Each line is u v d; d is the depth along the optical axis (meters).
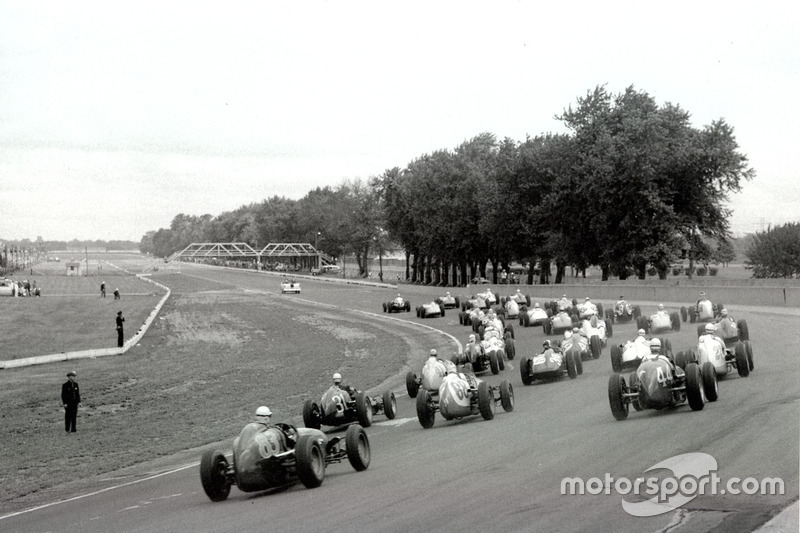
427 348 43.56
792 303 47.56
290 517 10.34
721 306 38.94
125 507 13.15
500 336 30.23
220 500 12.46
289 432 13.20
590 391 21.11
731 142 75.94
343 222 172.50
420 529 8.87
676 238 75.25
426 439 16.72
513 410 19.48
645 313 47.16
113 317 74.62
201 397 31.78
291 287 110.62
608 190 74.81
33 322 69.81
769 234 107.19
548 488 10.30
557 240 84.88
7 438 24.78
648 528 8.03
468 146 126.12
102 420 27.44
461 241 109.50
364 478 12.88
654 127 74.12
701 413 15.07
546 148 92.69
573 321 41.38
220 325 66.50
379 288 119.69
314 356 44.31
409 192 130.50
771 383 18.27
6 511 14.85
